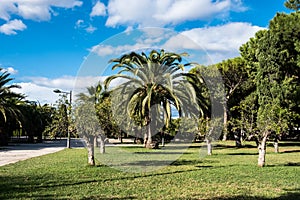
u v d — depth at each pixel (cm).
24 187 872
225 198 750
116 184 913
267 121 1337
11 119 3478
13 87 3195
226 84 2772
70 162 1488
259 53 2445
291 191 831
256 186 895
